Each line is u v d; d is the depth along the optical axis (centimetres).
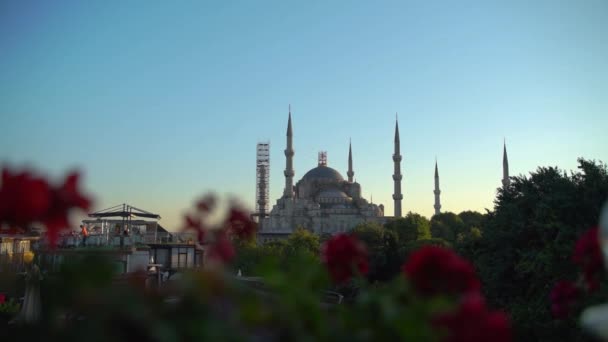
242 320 465
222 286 476
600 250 752
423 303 482
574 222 4300
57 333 412
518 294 4741
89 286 413
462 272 528
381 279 10600
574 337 3247
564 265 4006
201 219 714
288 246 13900
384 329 465
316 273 536
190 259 4394
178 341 416
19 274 2252
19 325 425
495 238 4959
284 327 474
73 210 500
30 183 463
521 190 5144
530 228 4591
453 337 459
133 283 486
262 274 515
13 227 489
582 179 4588
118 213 4297
